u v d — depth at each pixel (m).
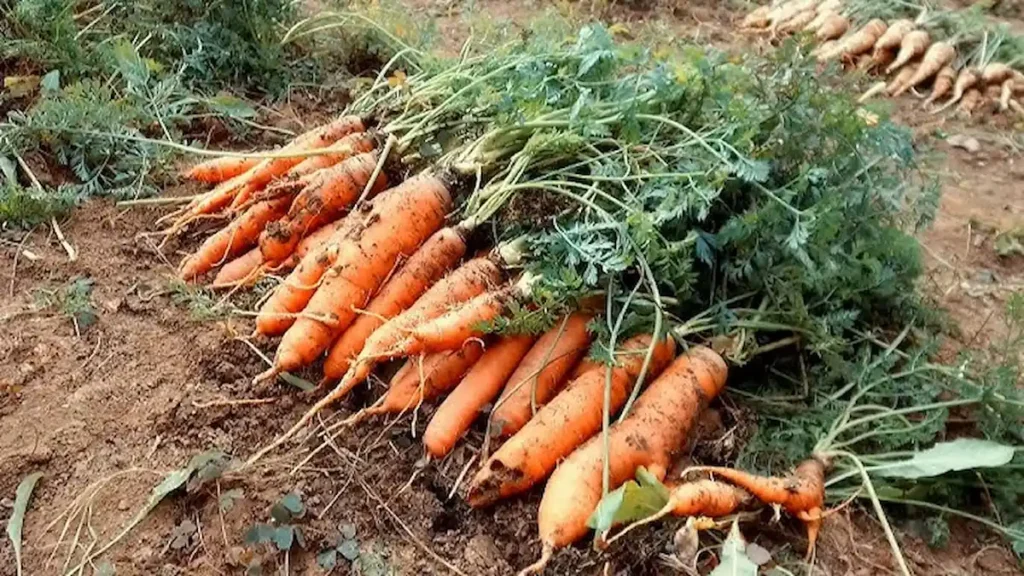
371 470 0.88
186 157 1.23
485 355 0.94
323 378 0.97
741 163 0.96
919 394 0.99
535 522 0.86
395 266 1.01
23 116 1.19
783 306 1.00
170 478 0.84
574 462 0.85
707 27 1.94
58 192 1.11
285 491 0.85
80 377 0.93
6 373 0.92
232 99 1.28
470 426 0.93
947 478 0.94
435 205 1.03
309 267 0.99
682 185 0.99
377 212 1.00
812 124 1.02
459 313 0.92
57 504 0.83
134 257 1.08
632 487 0.81
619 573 0.81
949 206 1.47
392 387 0.93
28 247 1.07
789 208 0.95
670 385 0.91
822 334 0.97
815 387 1.00
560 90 1.09
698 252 0.96
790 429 0.95
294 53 1.50
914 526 0.92
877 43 1.89
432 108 1.18
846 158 1.05
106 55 1.30
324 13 1.47
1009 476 0.94
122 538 0.81
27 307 0.99
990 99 1.79
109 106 1.17
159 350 0.97
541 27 1.34
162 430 0.89
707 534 0.86
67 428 0.88
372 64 1.53
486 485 0.85
